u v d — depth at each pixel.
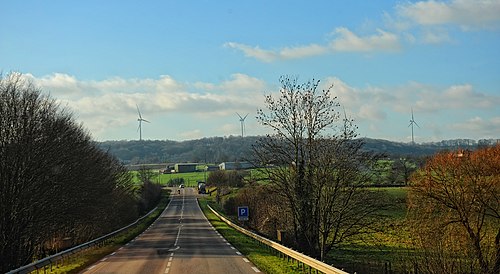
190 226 69.00
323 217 33.78
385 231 34.47
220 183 115.69
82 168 43.75
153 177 149.12
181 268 23.94
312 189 34.88
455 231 37.06
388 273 30.84
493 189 37.66
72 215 41.69
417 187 38.88
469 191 37.91
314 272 21.36
